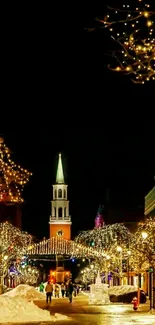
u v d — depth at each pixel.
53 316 33.00
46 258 128.38
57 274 110.06
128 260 59.62
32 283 96.31
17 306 32.44
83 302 55.78
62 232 164.38
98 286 51.66
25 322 30.11
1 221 94.00
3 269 60.81
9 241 63.28
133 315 35.91
